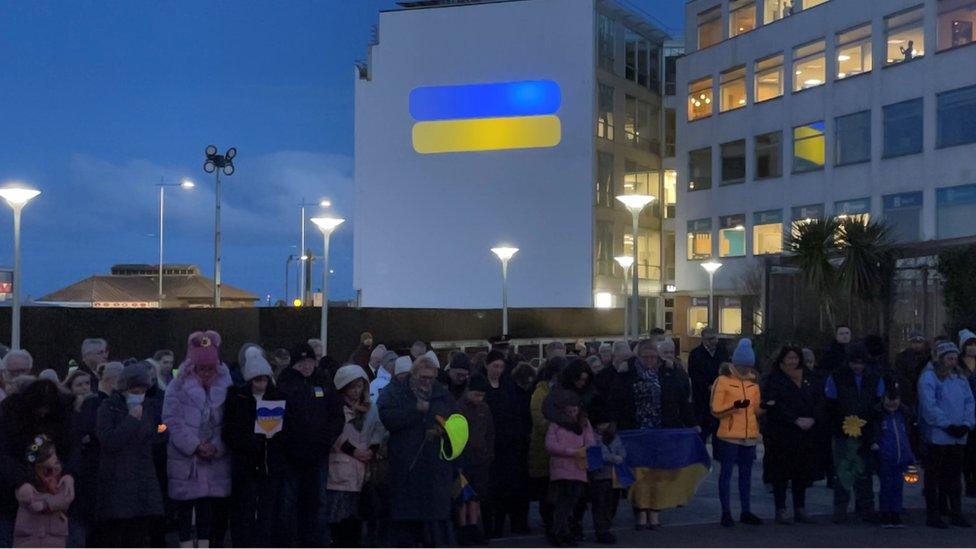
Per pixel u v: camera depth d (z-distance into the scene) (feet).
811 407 39.91
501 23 169.17
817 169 136.46
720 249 155.22
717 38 156.97
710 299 139.64
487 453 35.60
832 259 77.87
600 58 168.14
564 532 35.37
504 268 113.60
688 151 162.20
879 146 125.90
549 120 166.71
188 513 31.48
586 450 35.12
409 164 173.47
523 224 167.53
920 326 72.23
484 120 169.89
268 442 31.68
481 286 169.58
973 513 42.88
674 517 42.37
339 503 33.42
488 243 169.37
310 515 32.65
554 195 166.40
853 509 44.60
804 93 138.72
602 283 167.12
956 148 114.73
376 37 179.52
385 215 174.60
